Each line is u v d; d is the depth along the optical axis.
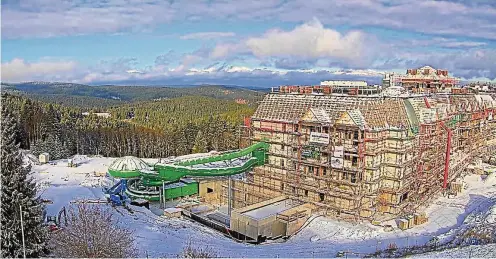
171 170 84.94
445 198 91.44
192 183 100.69
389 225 73.75
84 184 109.81
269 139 88.44
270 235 72.31
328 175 79.25
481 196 92.00
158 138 177.50
